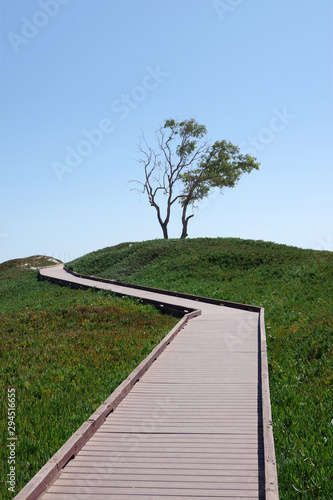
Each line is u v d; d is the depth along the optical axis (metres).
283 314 21.33
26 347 16.78
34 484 5.88
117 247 58.28
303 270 32.81
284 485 6.79
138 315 22.80
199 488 6.07
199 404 9.47
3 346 16.89
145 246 50.59
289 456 7.73
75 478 6.38
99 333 18.69
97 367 13.49
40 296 33.19
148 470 6.59
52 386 11.66
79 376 12.59
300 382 12.22
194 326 19.23
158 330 19.25
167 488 6.09
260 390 10.38
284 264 35.59
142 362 12.38
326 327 17.05
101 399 10.40
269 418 8.26
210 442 7.54
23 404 10.23
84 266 50.19
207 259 39.94
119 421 8.54
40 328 20.22
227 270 36.53
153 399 9.83
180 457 7.00
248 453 7.11
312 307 22.33
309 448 7.95
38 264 65.25
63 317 22.20
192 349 14.88
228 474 6.45
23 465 7.14
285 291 27.53
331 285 27.73
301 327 18.12
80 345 16.62
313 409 10.04
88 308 23.62
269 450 6.90
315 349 14.78
